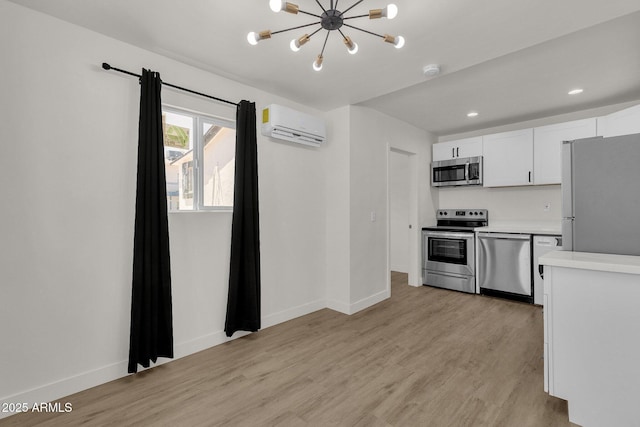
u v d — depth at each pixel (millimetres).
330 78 2762
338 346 2631
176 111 2514
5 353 1757
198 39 2146
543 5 1746
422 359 2389
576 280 1680
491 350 2529
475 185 4484
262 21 1942
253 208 2828
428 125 4477
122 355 2170
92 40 2049
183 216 2484
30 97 1833
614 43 2273
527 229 3926
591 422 1637
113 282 2135
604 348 1604
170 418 1734
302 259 3412
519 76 2852
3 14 1755
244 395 1944
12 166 1782
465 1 1724
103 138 2096
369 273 3725
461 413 1758
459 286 4293
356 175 3533
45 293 1883
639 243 1820
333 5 1786
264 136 3047
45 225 1884
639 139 1813
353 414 1759
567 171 2049
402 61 2430
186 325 2498
